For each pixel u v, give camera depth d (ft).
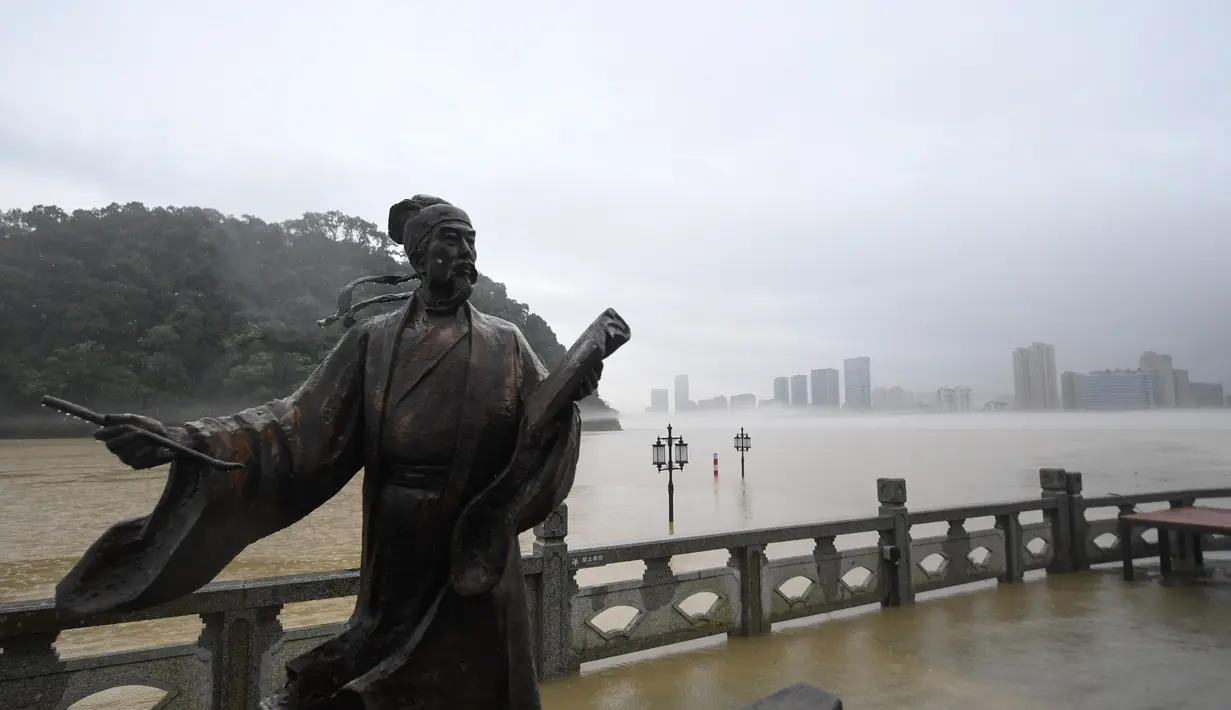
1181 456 208.23
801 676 21.26
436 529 8.15
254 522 7.91
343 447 8.55
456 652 7.92
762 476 147.02
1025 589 31.96
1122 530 34.06
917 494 103.91
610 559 22.04
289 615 36.65
